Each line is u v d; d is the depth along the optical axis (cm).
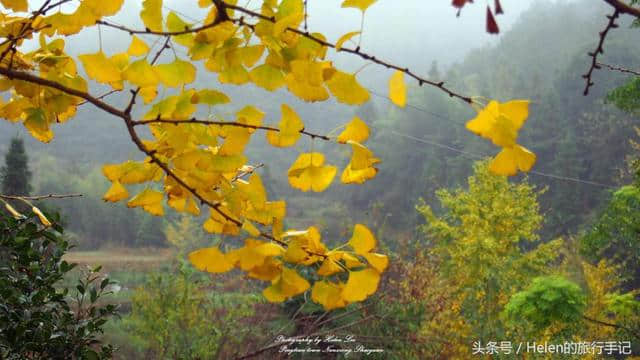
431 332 733
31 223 204
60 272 223
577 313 562
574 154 4266
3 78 86
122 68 80
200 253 78
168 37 78
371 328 635
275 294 78
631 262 1931
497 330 990
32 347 207
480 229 1155
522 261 1165
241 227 80
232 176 89
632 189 638
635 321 788
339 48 74
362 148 77
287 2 75
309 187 81
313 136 81
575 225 3588
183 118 80
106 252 4997
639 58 5209
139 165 85
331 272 78
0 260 204
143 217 5397
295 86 77
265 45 77
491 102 71
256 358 514
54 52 89
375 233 1059
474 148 5016
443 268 1173
